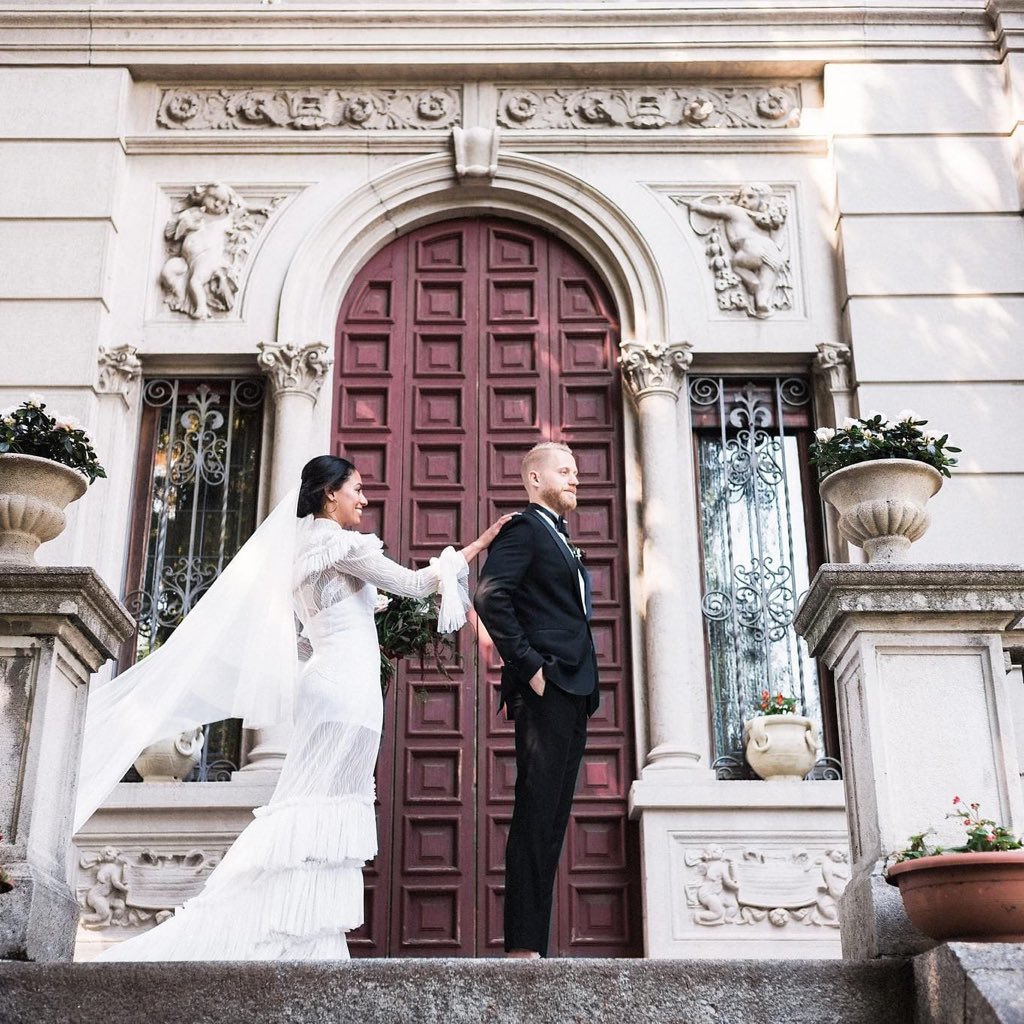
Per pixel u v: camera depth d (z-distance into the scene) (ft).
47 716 15.02
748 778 25.99
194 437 27.96
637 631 26.45
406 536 27.22
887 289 27.78
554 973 12.85
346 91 29.66
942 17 29.55
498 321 28.68
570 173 28.99
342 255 28.78
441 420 28.04
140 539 27.30
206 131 29.32
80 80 29.12
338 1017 12.60
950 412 26.96
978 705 15.12
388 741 25.79
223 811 24.53
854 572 15.28
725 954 23.76
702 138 29.27
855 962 13.10
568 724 16.46
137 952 16.12
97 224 28.07
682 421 27.68
